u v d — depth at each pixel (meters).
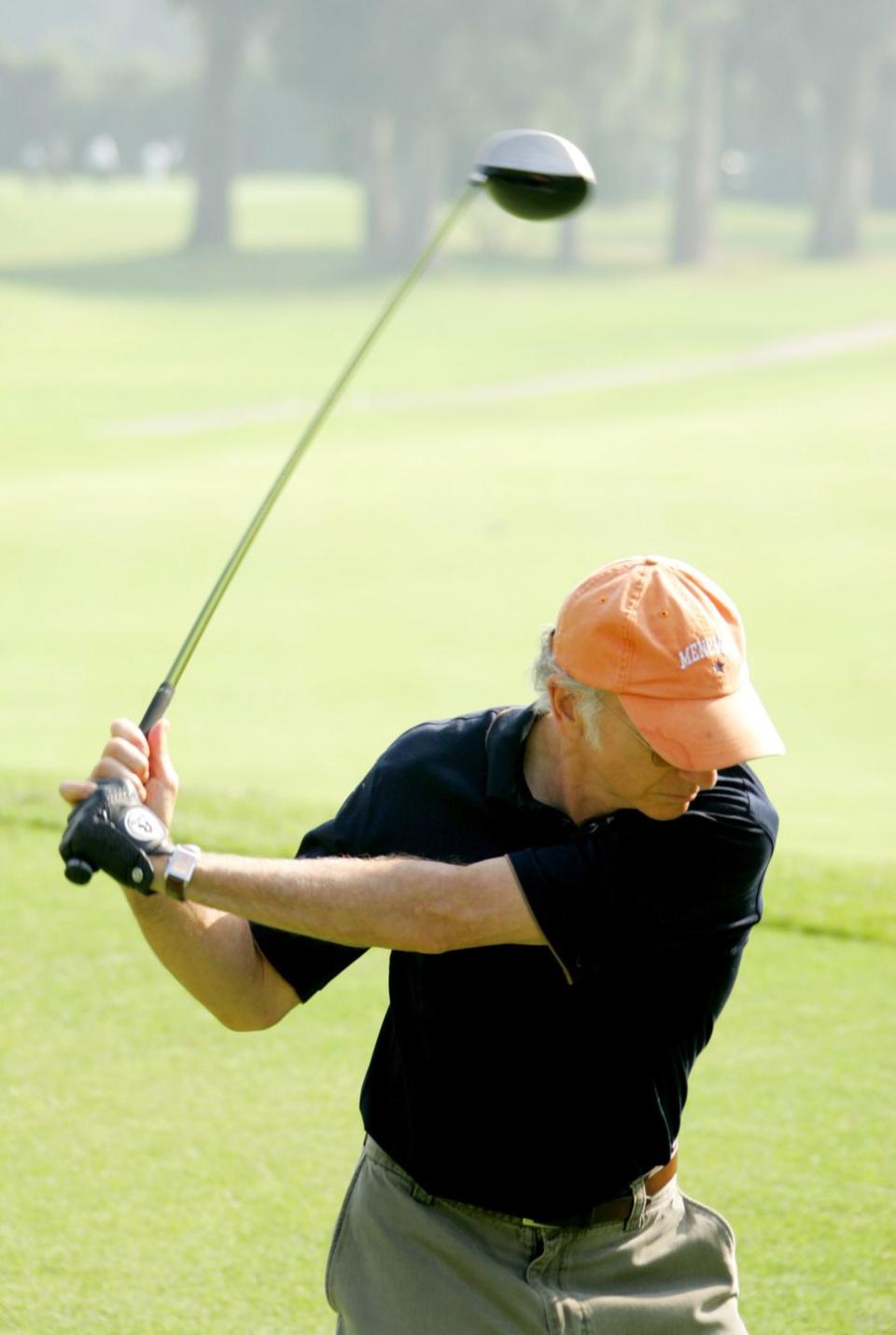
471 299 165.50
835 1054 16.27
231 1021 9.27
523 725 8.85
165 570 51.84
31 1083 15.38
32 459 85.00
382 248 194.38
